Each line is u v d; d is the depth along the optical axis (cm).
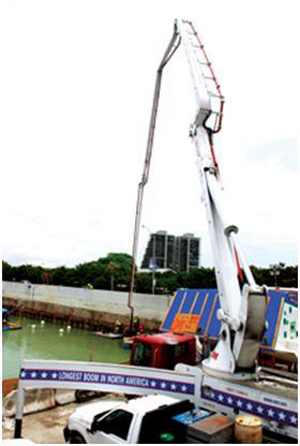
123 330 3869
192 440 632
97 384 947
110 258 9569
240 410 790
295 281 4497
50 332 4109
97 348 3123
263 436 726
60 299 5338
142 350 1150
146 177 2222
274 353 1453
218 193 963
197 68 1121
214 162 1049
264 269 4909
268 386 797
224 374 852
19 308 5875
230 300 893
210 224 978
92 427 699
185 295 2048
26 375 896
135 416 661
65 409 1069
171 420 681
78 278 7888
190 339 1199
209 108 1070
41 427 936
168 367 1091
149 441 634
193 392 892
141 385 948
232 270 926
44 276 8406
